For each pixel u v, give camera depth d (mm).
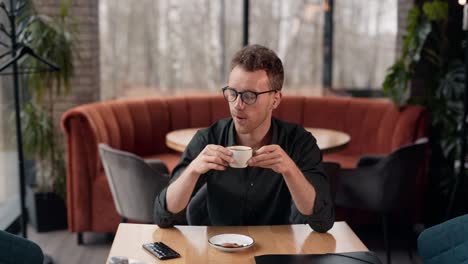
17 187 5023
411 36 4719
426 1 5184
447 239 2041
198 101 5211
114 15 5262
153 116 5004
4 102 4676
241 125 1980
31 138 4355
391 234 4566
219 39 5445
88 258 4008
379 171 3811
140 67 5367
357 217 4375
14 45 3559
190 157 2221
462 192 4691
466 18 4383
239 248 1854
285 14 5469
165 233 2023
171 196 2027
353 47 5508
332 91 5594
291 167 1934
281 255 1815
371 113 5031
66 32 4344
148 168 3496
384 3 5402
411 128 4629
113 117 4629
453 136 4672
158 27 5340
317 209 1993
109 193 4199
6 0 4324
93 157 4203
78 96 5004
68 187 4207
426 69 5070
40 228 4527
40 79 4277
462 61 4797
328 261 1773
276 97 2057
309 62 5543
